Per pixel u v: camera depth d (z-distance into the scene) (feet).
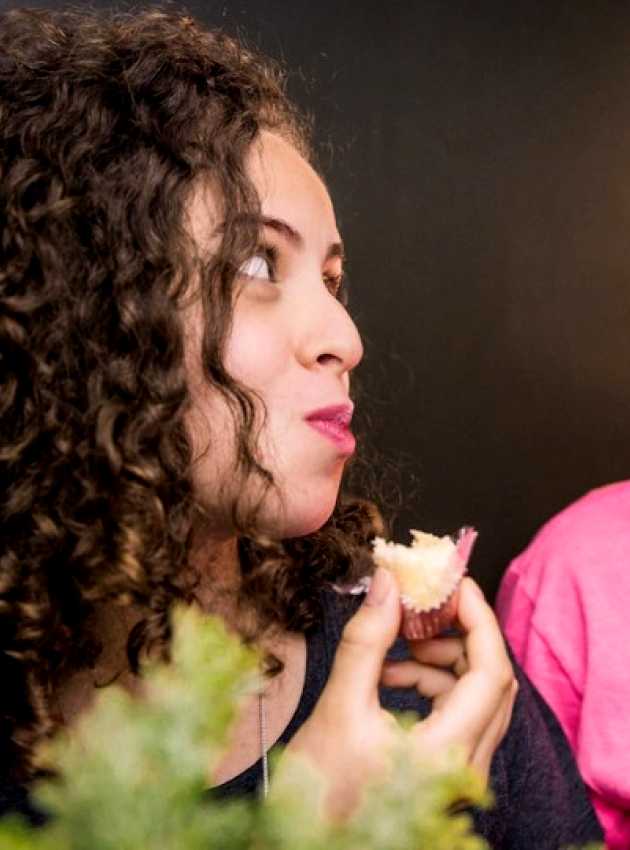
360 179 7.98
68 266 3.43
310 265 3.46
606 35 8.46
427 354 8.26
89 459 3.36
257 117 3.60
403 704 3.91
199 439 3.38
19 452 3.37
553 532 6.66
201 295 3.35
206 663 1.19
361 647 2.90
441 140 8.16
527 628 6.45
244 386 3.29
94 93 3.56
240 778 3.51
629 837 5.90
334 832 1.19
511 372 8.47
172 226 3.39
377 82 7.96
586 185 8.52
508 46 8.27
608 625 6.09
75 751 1.16
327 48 7.79
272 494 3.34
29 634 3.39
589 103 8.48
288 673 3.74
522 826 4.16
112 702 1.17
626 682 5.96
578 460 8.67
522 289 8.45
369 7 7.88
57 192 3.45
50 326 3.40
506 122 8.31
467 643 3.07
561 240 8.50
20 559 3.41
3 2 6.89
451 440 8.36
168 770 1.13
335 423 3.40
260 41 7.58
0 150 3.53
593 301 8.61
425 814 1.22
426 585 3.03
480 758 3.01
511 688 3.09
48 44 3.70
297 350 3.34
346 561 4.01
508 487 8.52
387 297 8.13
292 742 2.87
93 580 3.34
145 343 3.35
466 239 8.29
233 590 3.67
